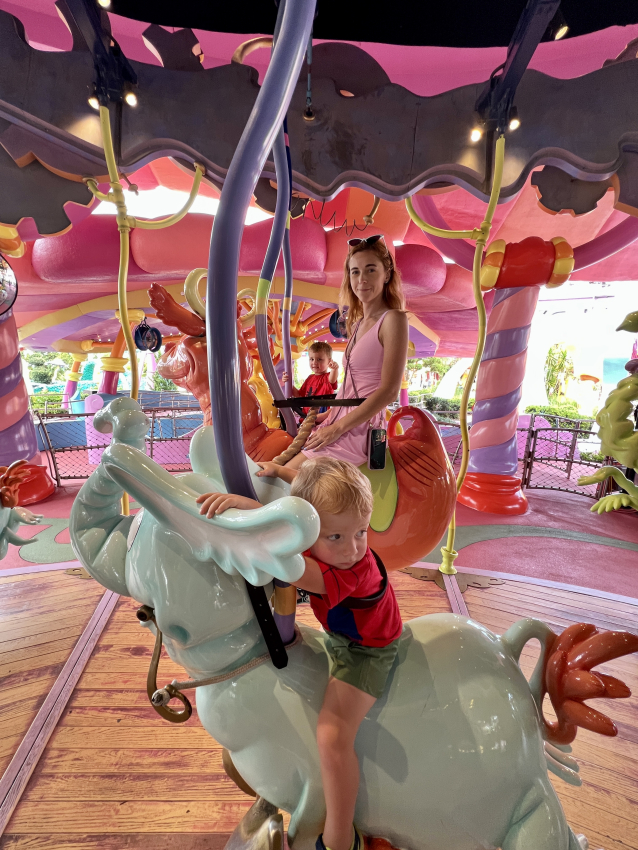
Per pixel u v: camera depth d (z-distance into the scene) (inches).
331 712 34.6
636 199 85.3
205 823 54.9
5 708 74.3
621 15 68.2
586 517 191.9
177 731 69.1
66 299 261.4
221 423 31.9
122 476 31.3
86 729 69.1
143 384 690.2
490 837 36.1
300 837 36.7
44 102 74.5
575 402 567.8
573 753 68.3
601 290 485.1
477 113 81.0
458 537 163.5
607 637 38.0
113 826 54.4
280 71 29.6
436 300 259.6
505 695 36.8
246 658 36.4
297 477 35.9
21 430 205.0
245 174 29.9
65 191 85.0
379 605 36.0
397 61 119.6
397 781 34.8
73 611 104.5
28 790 59.0
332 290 236.7
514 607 110.2
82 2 62.5
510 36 72.8
